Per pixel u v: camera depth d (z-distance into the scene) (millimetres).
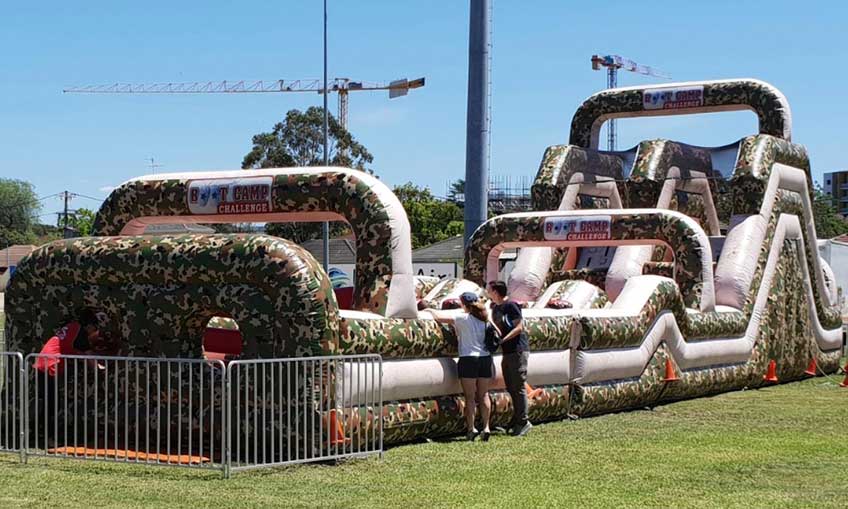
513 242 18656
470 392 11336
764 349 18344
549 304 16875
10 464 9617
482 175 19203
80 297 11055
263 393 9523
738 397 16531
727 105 20719
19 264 11375
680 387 15672
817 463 9969
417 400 11094
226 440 9039
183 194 13133
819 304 20828
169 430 9570
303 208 12258
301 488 8586
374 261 11586
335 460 9859
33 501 8047
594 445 11047
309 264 10102
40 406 11023
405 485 8766
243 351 10242
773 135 20375
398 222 11672
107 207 13688
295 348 9953
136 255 10664
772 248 19062
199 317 10633
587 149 21078
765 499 8344
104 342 11391
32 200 111562
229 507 7863
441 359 11453
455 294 16266
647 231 17625
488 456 10258
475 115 19156
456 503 8078
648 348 15008
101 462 9727
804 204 20500
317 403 9836
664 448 10859
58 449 10367
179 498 8156
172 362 10492
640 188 20125
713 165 21266
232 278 10250
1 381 11352
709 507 8047
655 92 21250
